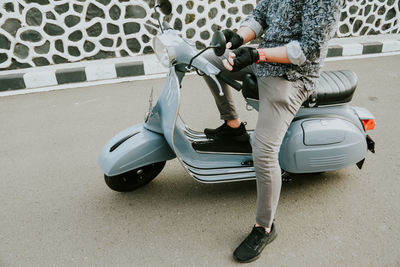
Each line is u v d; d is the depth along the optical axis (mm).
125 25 4781
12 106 3842
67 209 2184
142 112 3580
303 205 2172
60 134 3162
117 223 2059
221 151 2215
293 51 1423
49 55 4672
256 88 1863
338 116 2014
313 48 1397
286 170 2055
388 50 5551
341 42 5625
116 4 4613
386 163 2586
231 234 1957
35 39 4539
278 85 1583
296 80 1598
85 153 2836
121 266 1754
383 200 2195
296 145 1958
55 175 2543
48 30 4543
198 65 1597
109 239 1934
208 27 5070
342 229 1965
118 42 4910
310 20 1357
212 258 1793
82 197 2299
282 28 1526
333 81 1986
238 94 4023
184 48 1688
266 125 1621
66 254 1835
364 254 1785
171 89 1842
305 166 2033
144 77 4609
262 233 1773
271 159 1611
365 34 6098
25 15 4375
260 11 1793
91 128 3262
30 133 3199
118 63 4633
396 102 3686
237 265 1742
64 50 4695
